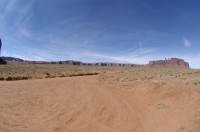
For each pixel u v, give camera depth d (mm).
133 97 17328
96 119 11062
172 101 13695
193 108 11125
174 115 11109
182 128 9211
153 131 9352
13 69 49438
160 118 11109
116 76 34844
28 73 42062
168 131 9164
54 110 12719
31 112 12008
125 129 9656
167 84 18484
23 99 15703
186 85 17234
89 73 55719
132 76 31547
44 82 29234
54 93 19297
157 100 15016
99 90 21672
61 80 33656
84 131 9312
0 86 22750
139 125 10211
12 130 8922
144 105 14297
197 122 9430
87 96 17844
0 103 13930
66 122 10438
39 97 16891
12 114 11352
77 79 36594
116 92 20141
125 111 12758
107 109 13219
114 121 10789
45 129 9297
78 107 13633
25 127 9398
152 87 18703
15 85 24172
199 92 13750
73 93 19516
